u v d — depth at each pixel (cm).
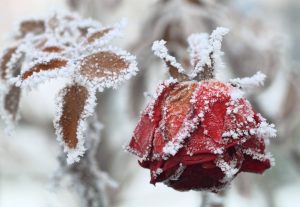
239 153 46
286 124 79
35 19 55
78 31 53
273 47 77
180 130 46
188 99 47
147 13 71
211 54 48
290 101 78
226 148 46
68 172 57
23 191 145
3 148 112
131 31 85
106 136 82
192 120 46
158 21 69
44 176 114
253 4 83
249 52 76
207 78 48
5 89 52
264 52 76
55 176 57
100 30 49
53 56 48
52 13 54
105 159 81
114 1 80
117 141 83
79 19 53
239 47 76
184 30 68
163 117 46
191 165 46
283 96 78
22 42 53
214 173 46
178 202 121
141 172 105
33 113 111
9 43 55
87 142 56
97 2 77
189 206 118
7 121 52
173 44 67
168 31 68
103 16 79
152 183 46
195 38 50
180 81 48
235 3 82
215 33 48
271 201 96
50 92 108
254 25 79
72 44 51
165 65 49
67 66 47
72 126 46
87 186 57
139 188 111
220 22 71
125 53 47
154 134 46
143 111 48
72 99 47
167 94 47
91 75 47
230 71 76
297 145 82
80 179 57
